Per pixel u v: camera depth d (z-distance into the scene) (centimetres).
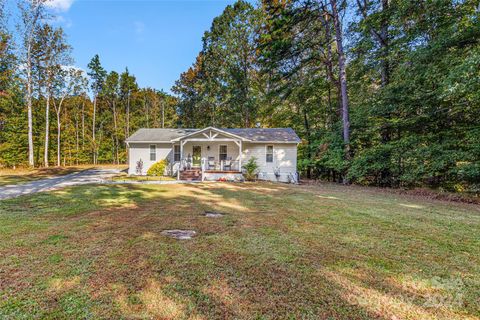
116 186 1110
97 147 3234
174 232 454
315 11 1348
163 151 1759
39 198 773
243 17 2250
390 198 877
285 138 1639
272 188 1145
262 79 2308
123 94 3566
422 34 1047
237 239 417
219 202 770
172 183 1289
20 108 2381
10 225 478
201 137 1545
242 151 1667
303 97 1941
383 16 1212
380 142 1352
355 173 1298
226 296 248
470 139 904
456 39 881
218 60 2391
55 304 230
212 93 2477
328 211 645
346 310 228
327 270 308
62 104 2902
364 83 1500
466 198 854
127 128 3453
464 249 383
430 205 747
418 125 1113
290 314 221
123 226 487
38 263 314
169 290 257
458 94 845
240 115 2412
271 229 479
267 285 270
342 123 1543
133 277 283
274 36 1402
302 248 379
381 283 278
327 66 1688
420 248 386
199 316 217
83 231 450
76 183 1197
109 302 235
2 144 2345
